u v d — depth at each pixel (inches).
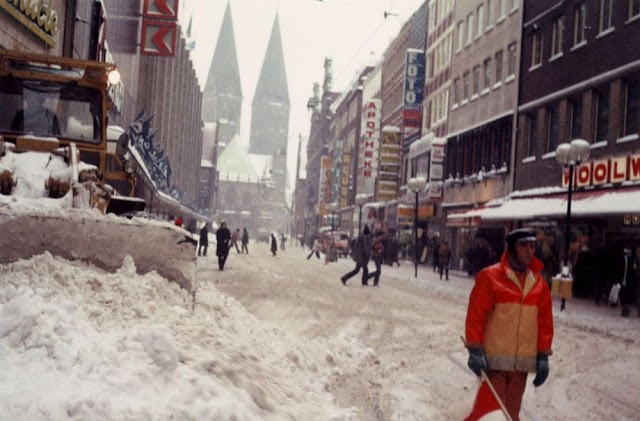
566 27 1179.9
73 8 985.5
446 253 1205.1
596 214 917.8
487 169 1518.2
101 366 185.5
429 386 317.4
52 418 147.8
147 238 295.4
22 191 325.1
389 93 2891.2
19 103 410.6
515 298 193.0
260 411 209.3
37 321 191.9
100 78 419.5
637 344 492.4
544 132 1245.1
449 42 1924.2
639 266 719.7
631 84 983.6
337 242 2281.0
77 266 276.7
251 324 352.5
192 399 185.8
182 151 2989.7
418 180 1337.4
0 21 696.4
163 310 270.7
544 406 290.0
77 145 414.6
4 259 269.0
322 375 322.7
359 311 596.7
